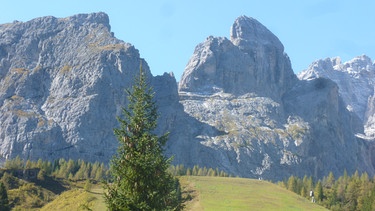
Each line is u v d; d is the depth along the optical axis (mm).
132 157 42500
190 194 143125
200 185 154500
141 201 41719
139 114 44312
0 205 138125
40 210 140000
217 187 155250
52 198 181250
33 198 173750
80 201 122375
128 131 44125
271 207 132125
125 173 41938
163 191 43094
